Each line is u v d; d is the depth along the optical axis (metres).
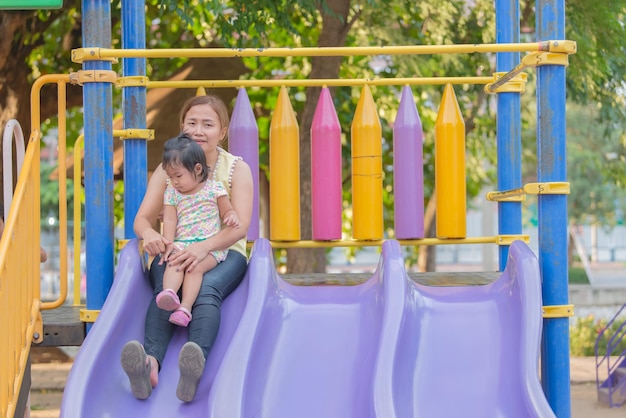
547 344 4.57
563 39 4.58
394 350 4.05
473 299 4.59
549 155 4.55
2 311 4.09
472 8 12.85
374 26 12.58
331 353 4.30
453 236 5.77
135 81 5.50
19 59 10.83
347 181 13.95
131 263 4.56
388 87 13.24
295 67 13.56
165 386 4.12
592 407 11.18
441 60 12.65
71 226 30.72
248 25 9.87
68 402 3.86
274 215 5.71
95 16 4.73
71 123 13.84
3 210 5.58
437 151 5.84
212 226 4.52
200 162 4.47
